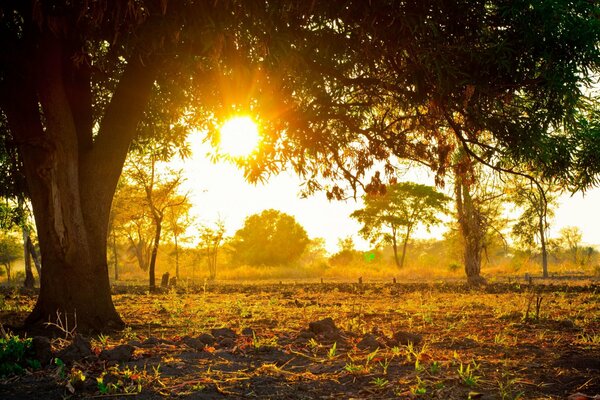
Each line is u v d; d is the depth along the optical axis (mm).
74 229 8875
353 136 10445
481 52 7402
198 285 25750
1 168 12711
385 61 8320
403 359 5395
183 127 12984
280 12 6828
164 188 24750
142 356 5383
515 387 4398
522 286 20312
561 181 8938
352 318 9609
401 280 32344
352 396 4160
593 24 6953
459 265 39562
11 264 57531
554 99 7934
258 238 56938
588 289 18016
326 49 7734
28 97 9266
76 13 7250
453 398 4086
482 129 8484
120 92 9594
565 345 6445
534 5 6855
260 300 15031
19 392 4219
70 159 8852
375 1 6918
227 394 4188
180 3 6672
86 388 4309
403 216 52219
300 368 5031
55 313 8875
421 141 10344
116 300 15781
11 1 8273
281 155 9969
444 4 7125
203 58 8164
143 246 58438
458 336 7180
